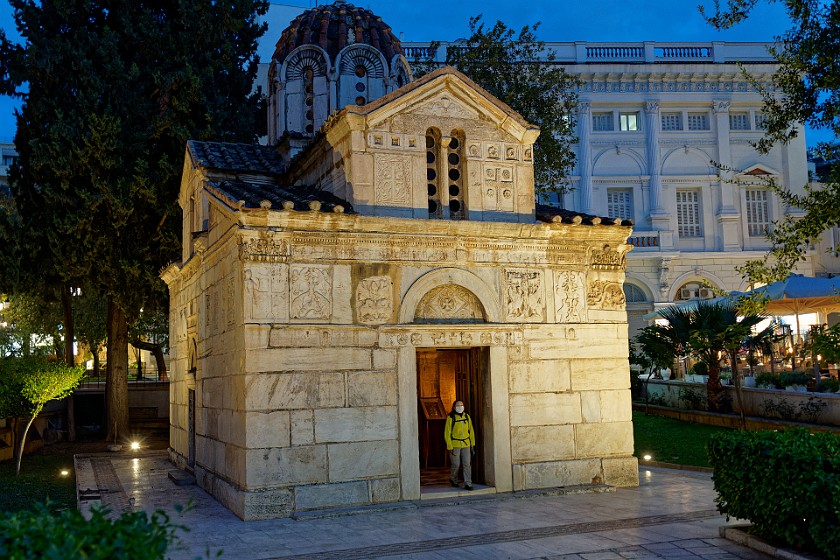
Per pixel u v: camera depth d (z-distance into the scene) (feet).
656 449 67.77
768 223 142.00
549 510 42.75
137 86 83.56
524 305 49.39
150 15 84.79
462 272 47.98
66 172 77.46
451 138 50.47
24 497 55.83
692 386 88.17
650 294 136.56
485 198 50.39
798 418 70.95
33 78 81.87
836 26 37.45
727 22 41.24
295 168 59.52
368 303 45.47
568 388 49.83
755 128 143.23
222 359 48.52
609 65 138.21
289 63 76.64
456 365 51.78
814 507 30.17
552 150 87.25
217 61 90.07
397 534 37.42
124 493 52.60
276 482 42.06
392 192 48.08
